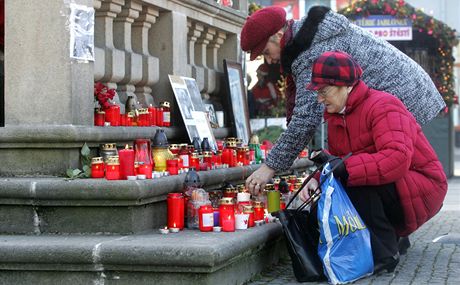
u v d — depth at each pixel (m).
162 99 8.70
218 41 10.45
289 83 7.86
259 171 6.93
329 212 6.29
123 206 6.16
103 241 5.81
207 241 5.80
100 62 7.62
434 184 6.79
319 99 6.58
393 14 18.50
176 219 6.44
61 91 6.72
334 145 6.73
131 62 8.11
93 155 6.79
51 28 6.72
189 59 9.63
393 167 6.32
